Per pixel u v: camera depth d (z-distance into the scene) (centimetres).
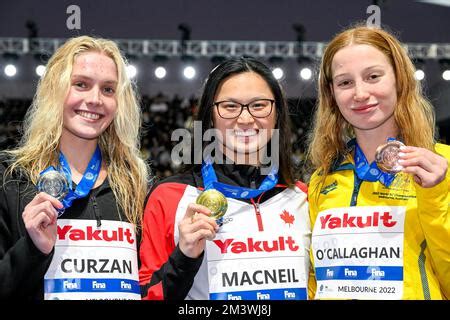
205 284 270
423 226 247
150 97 821
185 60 709
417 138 269
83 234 270
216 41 707
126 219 283
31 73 752
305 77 664
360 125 266
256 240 272
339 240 265
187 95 823
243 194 279
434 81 703
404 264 253
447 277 250
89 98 276
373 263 256
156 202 279
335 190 278
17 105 761
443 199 244
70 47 284
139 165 305
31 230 241
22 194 267
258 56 706
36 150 277
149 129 825
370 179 270
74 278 263
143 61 808
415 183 248
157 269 266
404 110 270
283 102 291
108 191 287
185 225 253
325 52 286
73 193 274
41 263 247
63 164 280
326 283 264
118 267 269
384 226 259
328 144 294
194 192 280
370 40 268
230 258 269
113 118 297
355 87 263
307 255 280
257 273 267
